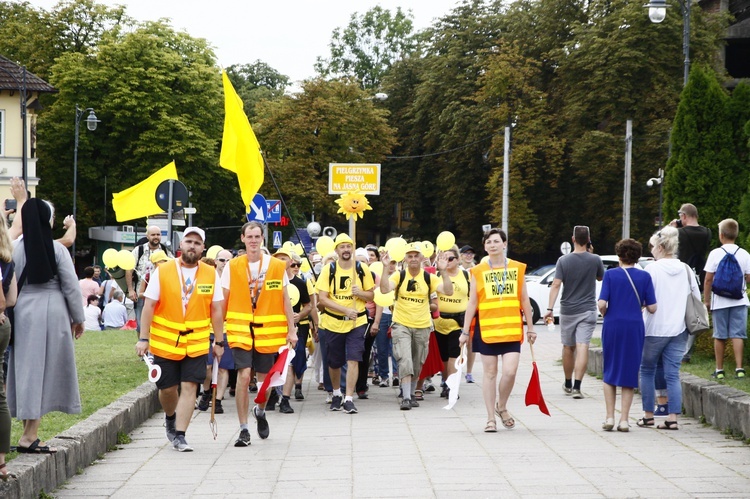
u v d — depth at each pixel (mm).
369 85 72812
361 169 23422
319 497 7207
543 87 51062
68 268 7559
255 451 9227
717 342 11562
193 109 52875
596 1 48500
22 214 7453
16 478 6457
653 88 45438
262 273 9656
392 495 7219
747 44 58875
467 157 52031
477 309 10383
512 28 52000
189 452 9188
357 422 11148
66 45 55156
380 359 14672
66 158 51562
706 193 16562
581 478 7723
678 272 10102
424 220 59750
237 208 55469
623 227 42406
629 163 41312
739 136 16641
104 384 12141
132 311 24141
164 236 21859
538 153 48656
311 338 14555
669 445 9195
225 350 12047
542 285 29266
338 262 12164
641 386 10352
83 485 7699
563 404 12320
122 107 50781
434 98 55000
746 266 11547
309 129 51656
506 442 9523
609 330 10047
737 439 9438
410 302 12391
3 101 43625
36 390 7355
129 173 52312
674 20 44719
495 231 10273
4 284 6754
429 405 12695
